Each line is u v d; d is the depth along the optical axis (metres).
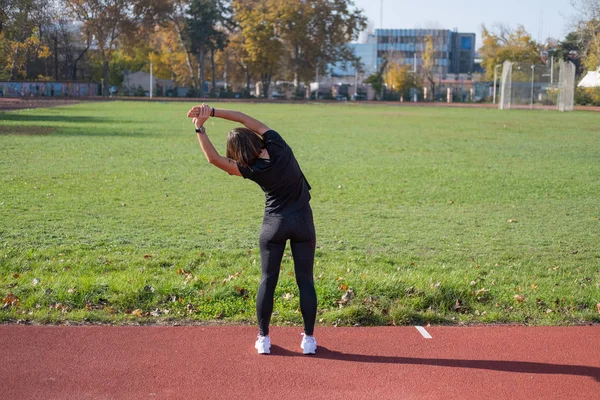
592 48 73.56
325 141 27.14
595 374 4.84
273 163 4.80
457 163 20.33
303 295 5.06
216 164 4.89
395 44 158.62
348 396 4.39
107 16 85.56
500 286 7.23
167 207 12.26
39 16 78.88
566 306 6.56
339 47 101.50
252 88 119.81
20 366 4.76
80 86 84.38
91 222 10.71
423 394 4.45
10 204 11.98
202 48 93.62
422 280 7.11
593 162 20.95
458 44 167.25
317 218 11.73
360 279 7.03
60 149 21.19
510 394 4.48
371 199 13.83
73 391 4.38
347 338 5.52
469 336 5.63
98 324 5.75
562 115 52.72
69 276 7.10
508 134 32.41
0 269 7.52
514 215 12.34
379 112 57.25
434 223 11.47
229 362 4.92
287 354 5.11
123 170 16.88
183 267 7.93
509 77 67.19
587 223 11.66
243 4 97.19
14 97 74.19
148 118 39.06
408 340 5.50
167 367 4.80
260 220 11.27
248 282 6.80
